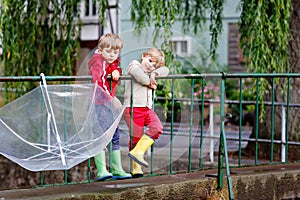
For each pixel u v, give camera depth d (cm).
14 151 449
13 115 455
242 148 857
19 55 801
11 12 773
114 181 509
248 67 743
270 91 804
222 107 539
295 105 708
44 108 458
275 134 793
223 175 546
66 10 806
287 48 770
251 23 726
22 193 462
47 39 814
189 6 979
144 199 488
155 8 696
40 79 469
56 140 456
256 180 555
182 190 512
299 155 766
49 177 812
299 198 586
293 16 785
